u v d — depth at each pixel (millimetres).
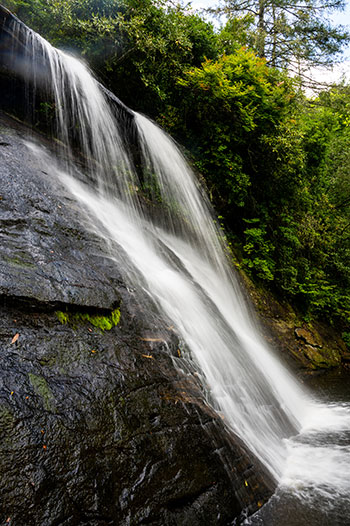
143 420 1920
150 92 7730
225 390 2990
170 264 4477
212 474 2004
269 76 9016
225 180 7969
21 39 4348
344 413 4426
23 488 1312
